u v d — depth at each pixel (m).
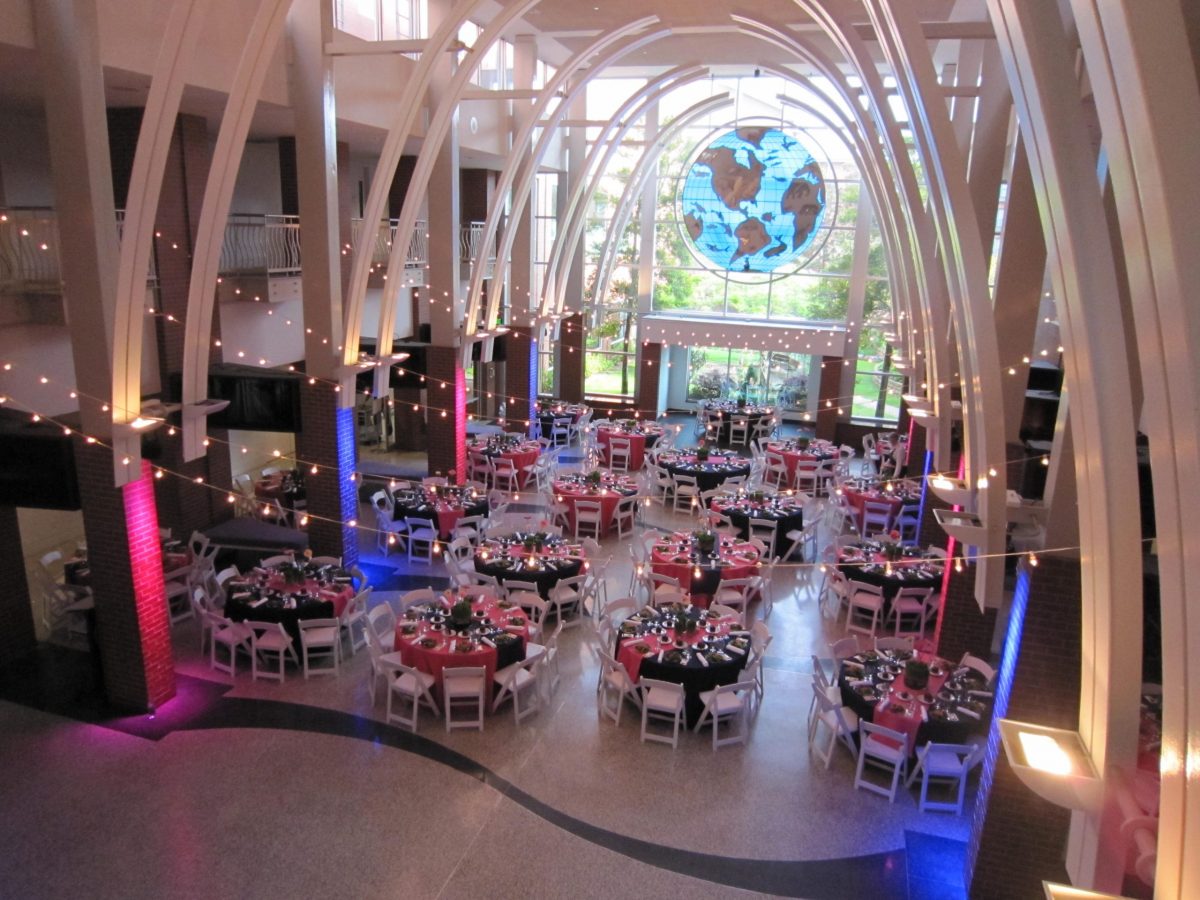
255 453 19.11
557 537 14.73
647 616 11.48
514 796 8.99
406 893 7.60
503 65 22.48
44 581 13.12
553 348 28.05
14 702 10.47
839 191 25.77
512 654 10.72
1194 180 2.14
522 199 18.89
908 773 9.53
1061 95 3.77
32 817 8.41
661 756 9.83
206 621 11.43
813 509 19.70
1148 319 2.46
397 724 10.27
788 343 26.22
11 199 12.61
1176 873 2.66
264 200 18.73
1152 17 2.12
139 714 10.31
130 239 8.77
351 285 13.60
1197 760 2.47
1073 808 4.20
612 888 7.76
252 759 9.47
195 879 7.67
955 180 6.57
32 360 11.62
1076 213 3.84
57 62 8.37
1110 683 4.07
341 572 12.70
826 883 7.95
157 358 13.96
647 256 27.66
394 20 16.33
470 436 22.28
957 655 10.98
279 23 9.13
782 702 11.16
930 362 11.66
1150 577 8.48
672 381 30.42
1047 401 11.29
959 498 7.54
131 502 9.83
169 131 8.54
